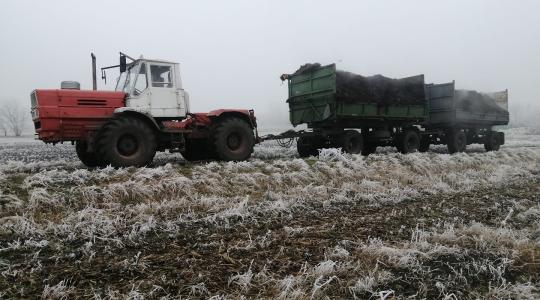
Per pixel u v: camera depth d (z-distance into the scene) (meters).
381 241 4.03
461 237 4.18
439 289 3.04
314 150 11.70
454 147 14.28
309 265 3.42
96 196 5.50
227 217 5.00
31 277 3.17
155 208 5.30
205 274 3.25
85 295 2.86
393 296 2.92
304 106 11.81
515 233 4.39
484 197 6.62
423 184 7.78
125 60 8.20
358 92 10.89
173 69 8.55
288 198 6.23
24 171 7.17
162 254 3.73
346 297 2.93
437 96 14.26
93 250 3.81
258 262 3.54
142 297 2.77
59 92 7.47
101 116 7.79
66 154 12.79
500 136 16.38
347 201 6.21
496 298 2.91
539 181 8.48
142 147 7.62
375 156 9.90
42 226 4.50
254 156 10.80
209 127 9.10
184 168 7.46
